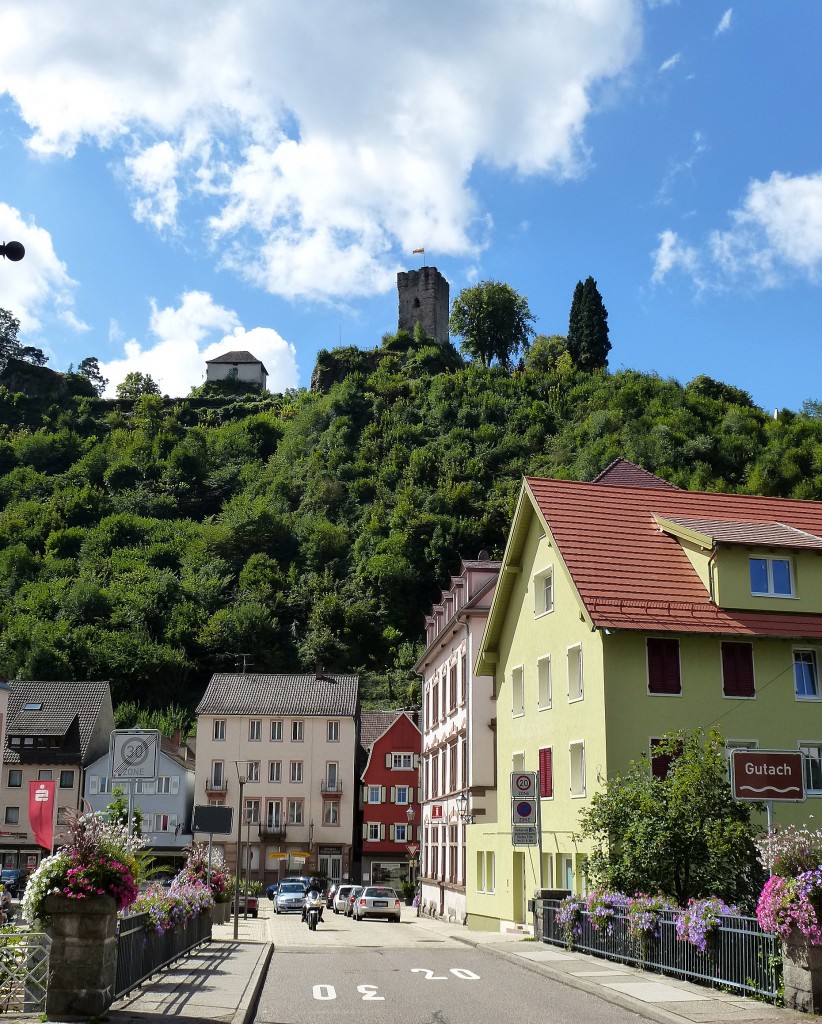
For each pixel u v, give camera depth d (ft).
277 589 410.52
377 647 378.12
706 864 62.34
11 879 178.70
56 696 256.52
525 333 576.61
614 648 89.35
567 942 72.59
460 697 143.02
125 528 459.32
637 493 106.63
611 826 67.82
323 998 51.60
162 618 382.01
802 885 44.06
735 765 63.72
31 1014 40.68
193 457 539.70
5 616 369.71
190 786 245.24
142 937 51.16
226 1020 41.27
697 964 54.08
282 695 243.40
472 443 474.90
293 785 235.81
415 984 57.41
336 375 589.32
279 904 172.86
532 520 107.96
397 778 240.94
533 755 105.19
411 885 217.97
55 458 566.77
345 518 458.50
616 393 467.93
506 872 111.45
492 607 116.57
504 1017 45.42
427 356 569.64
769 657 92.38
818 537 99.55
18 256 41.11
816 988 43.88
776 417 435.94
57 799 237.66
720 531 95.76
